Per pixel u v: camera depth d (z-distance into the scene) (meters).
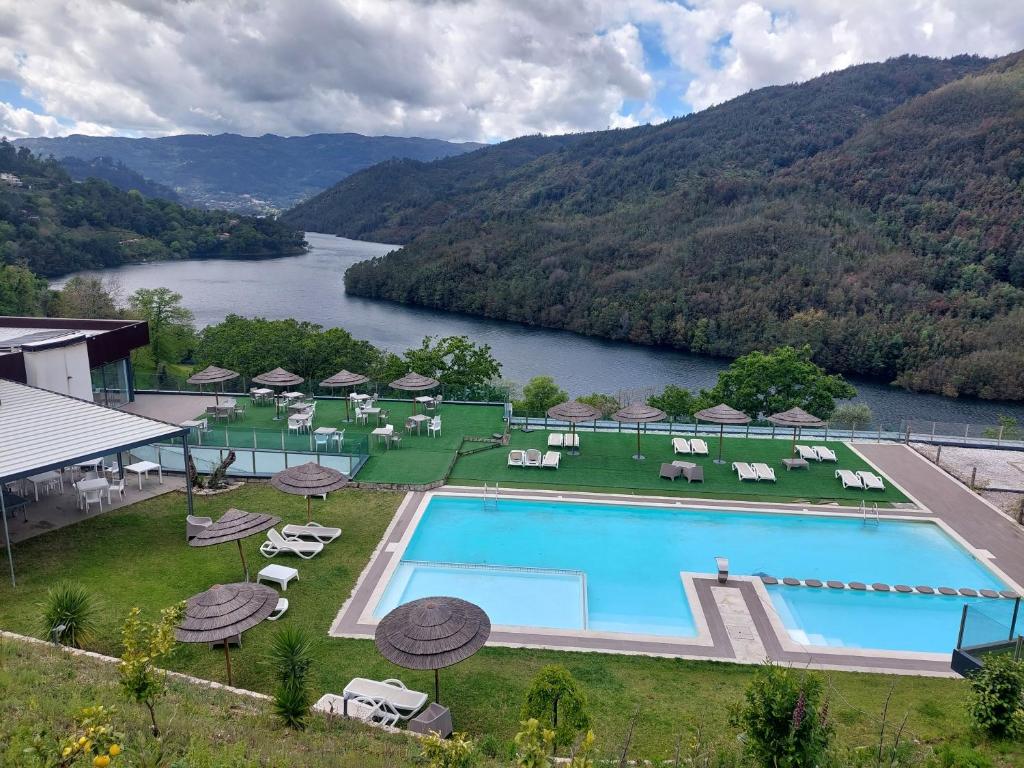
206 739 9.34
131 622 9.12
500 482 25.16
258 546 18.84
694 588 17.70
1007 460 28.95
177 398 33.97
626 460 27.98
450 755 7.84
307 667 11.57
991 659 11.84
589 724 10.36
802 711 8.24
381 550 19.06
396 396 37.44
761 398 40.25
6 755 7.88
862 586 18.03
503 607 16.83
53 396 20.94
